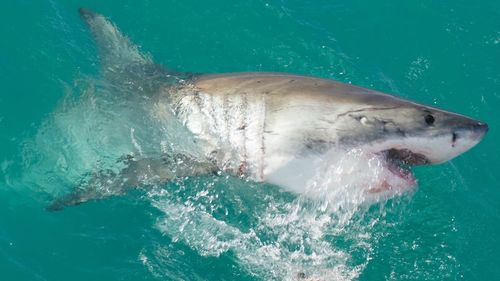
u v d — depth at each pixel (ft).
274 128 14.67
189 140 15.29
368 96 14.67
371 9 20.71
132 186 15.34
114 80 16.72
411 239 16.30
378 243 16.05
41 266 14.87
